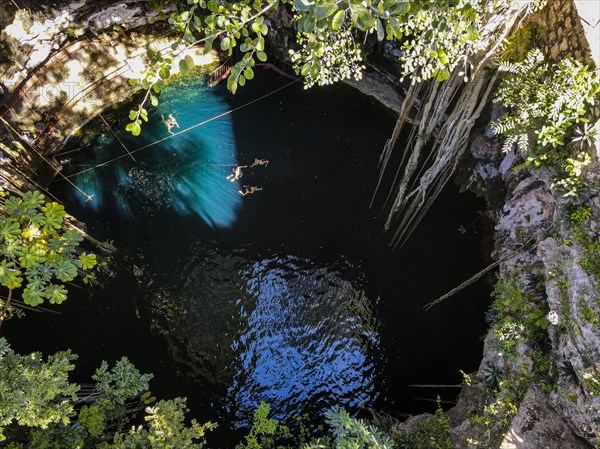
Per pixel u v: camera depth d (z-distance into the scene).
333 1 4.43
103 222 16.30
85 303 14.73
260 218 16.27
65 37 17.12
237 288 15.14
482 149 14.36
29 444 9.69
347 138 17.73
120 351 14.09
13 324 13.98
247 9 5.91
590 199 9.86
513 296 11.84
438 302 14.22
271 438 12.53
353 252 15.47
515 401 10.34
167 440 9.65
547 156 10.71
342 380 13.70
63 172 17.34
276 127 18.19
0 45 15.66
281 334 14.50
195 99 19.00
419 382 13.33
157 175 17.28
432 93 12.29
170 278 15.29
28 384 8.56
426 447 10.72
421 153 16.61
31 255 8.48
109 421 12.05
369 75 18.12
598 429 8.91
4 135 15.95
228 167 17.31
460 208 15.44
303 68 5.61
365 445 9.55
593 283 9.42
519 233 12.83
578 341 9.37
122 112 18.55
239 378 13.88
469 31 6.20
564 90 9.77
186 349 14.24
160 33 18.91
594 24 9.89
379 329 14.26
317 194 16.64
